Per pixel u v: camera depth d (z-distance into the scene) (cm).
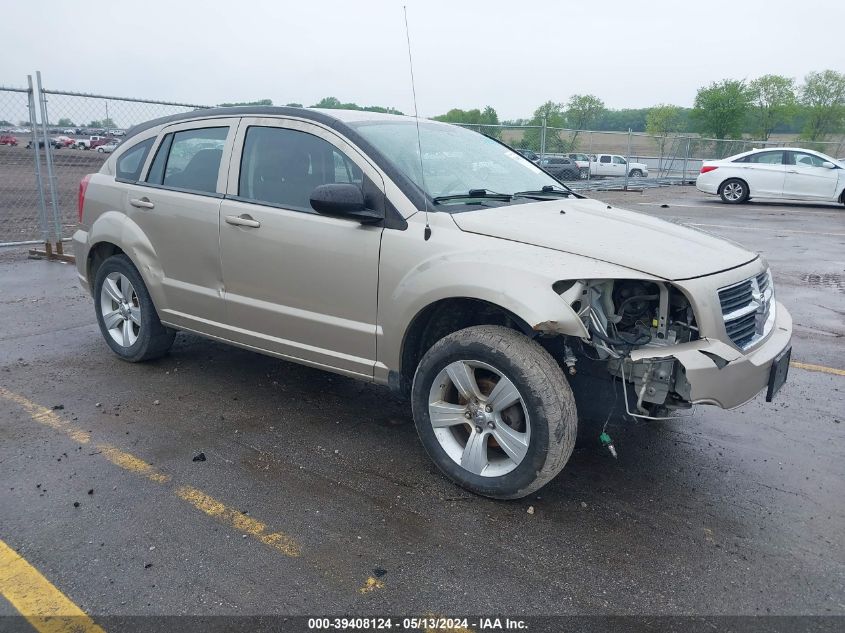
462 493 360
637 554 313
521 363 325
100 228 524
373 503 349
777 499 364
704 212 1697
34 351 570
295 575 292
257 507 343
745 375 332
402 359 380
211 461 390
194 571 293
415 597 280
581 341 338
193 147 480
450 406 361
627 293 341
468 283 335
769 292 385
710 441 433
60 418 442
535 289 318
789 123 6106
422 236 361
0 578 287
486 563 303
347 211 365
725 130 5688
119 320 540
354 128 406
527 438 332
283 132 431
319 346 413
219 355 569
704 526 337
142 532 320
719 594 287
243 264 436
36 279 831
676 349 322
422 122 468
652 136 2489
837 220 1546
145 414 451
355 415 459
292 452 403
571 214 397
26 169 1027
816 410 484
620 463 401
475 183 418
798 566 307
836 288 860
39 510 336
